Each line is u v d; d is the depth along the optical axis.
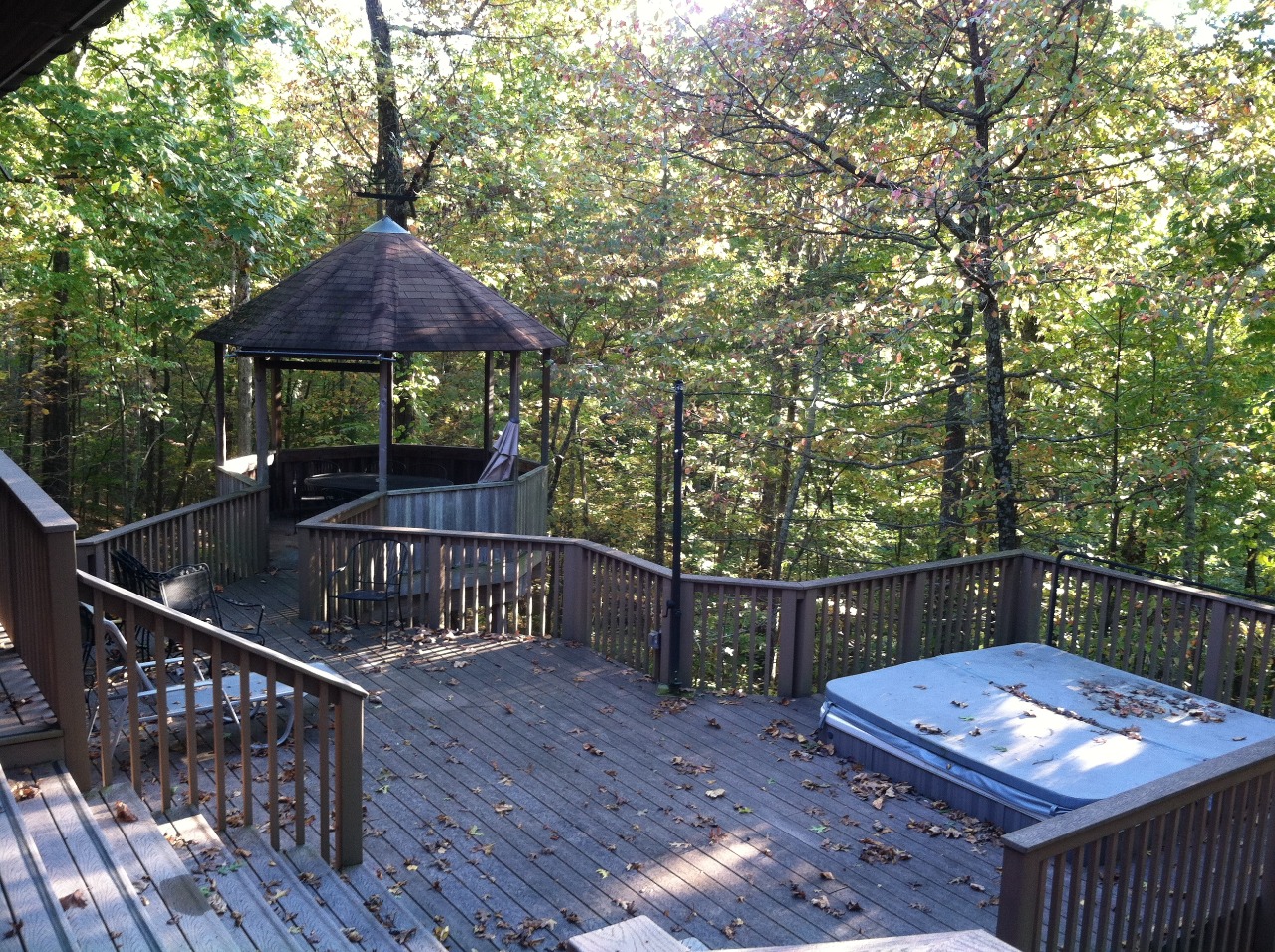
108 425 24.53
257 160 15.86
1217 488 15.38
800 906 5.20
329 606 9.97
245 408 21.66
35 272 16.89
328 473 15.55
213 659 4.88
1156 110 12.18
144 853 4.36
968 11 11.98
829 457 16.33
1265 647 7.68
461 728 7.42
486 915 5.03
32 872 3.84
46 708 4.99
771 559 22.83
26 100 13.27
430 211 22.44
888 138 13.95
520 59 21.45
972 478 16.38
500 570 10.73
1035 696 7.19
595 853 5.68
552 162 21.02
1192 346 15.27
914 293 13.32
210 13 14.17
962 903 5.27
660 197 19.09
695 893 5.30
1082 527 15.28
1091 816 3.72
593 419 24.38
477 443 25.73
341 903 4.62
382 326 11.91
